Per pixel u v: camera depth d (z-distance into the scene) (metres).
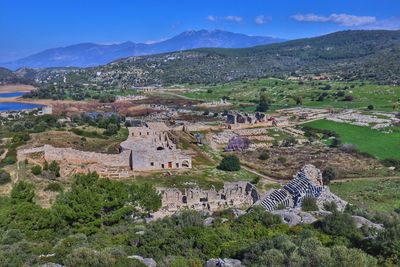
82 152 158.62
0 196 106.75
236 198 115.25
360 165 178.00
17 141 184.50
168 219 81.31
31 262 56.59
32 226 73.69
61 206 78.50
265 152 197.25
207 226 76.31
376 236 62.06
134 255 59.22
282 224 73.75
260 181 151.00
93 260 52.38
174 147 181.88
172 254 61.03
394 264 53.28
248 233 68.00
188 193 113.56
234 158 167.12
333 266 47.84
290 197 104.75
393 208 123.38
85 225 76.62
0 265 54.09
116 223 80.94
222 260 56.34
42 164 148.12
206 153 193.75
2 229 71.88
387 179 158.38
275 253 51.34
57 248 62.19
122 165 160.88
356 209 97.94
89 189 83.62
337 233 68.44
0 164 143.62
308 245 54.34
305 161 184.38
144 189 94.62
